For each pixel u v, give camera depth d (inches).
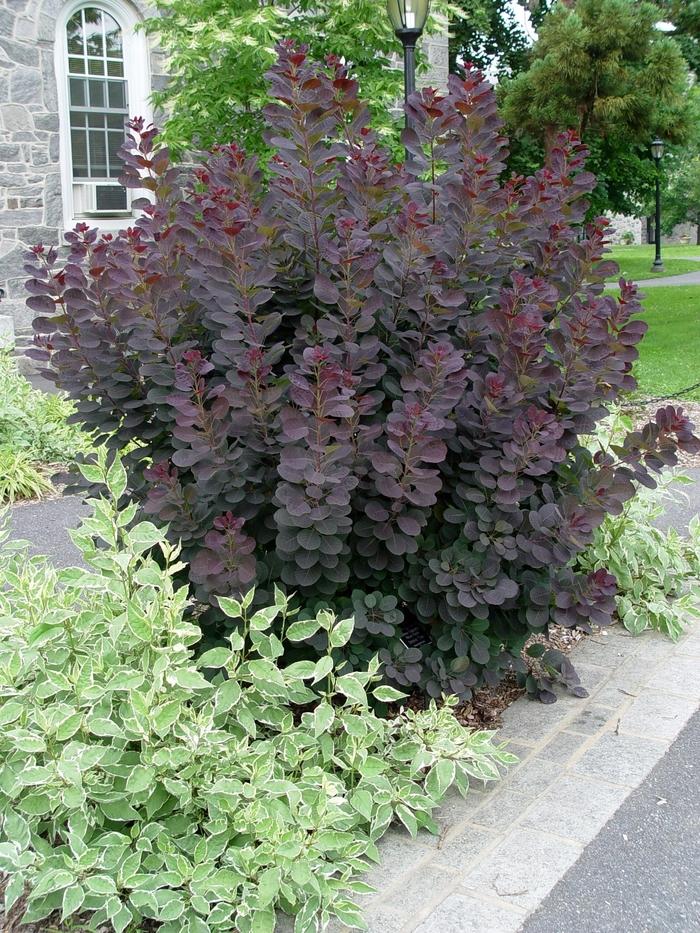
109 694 97.4
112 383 120.2
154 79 413.1
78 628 106.3
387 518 112.0
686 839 99.4
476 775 105.3
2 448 267.6
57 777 89.2
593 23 542.3
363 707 106.7
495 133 127.5
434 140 127.8
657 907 89.0
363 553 115.6
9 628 105.3
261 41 296.5
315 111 114.9
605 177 769.6
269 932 83.1
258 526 119.4
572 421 126.0
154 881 86.0
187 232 122.5
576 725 126.3
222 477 110.1
